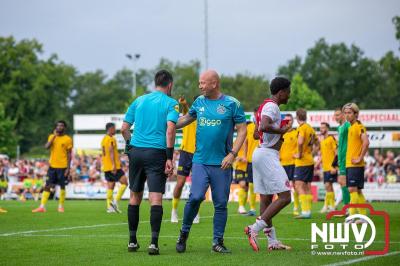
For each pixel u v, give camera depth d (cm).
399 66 8288
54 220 1684
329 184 2059
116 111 13975
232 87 11250
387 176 3169
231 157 1023
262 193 1059
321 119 3253
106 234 1311
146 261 914
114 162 2058
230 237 1251
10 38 10056
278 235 1289
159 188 1012
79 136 3828
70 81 10581
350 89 12038
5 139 8019
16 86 9856
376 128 3478
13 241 1177
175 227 1473
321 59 12388
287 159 1927
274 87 1055
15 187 3494
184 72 11706
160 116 1025
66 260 930
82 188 3356
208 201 2938
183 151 1586
